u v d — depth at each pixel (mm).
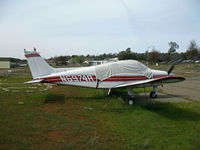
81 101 8242
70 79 8578
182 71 30594
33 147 3506
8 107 6668
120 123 5250
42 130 4402
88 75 8531
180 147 3830
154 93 9383
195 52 37969
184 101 8445
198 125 5191
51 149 3455
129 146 3760
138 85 8023
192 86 13883
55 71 9297
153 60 46938
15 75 23406
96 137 4070
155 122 5410
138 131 4668
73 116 5789
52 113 5988
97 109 6832
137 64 8789
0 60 47688
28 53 8781
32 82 8156
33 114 5758
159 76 9062
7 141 3703
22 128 4473
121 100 8539
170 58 57844
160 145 3883
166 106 7172
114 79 8492
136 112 6473
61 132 4332
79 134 4254
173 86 13898
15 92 10500
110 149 3586
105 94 9961
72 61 82375
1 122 4871
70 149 3492
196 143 4047
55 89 12172
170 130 4812
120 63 8648
